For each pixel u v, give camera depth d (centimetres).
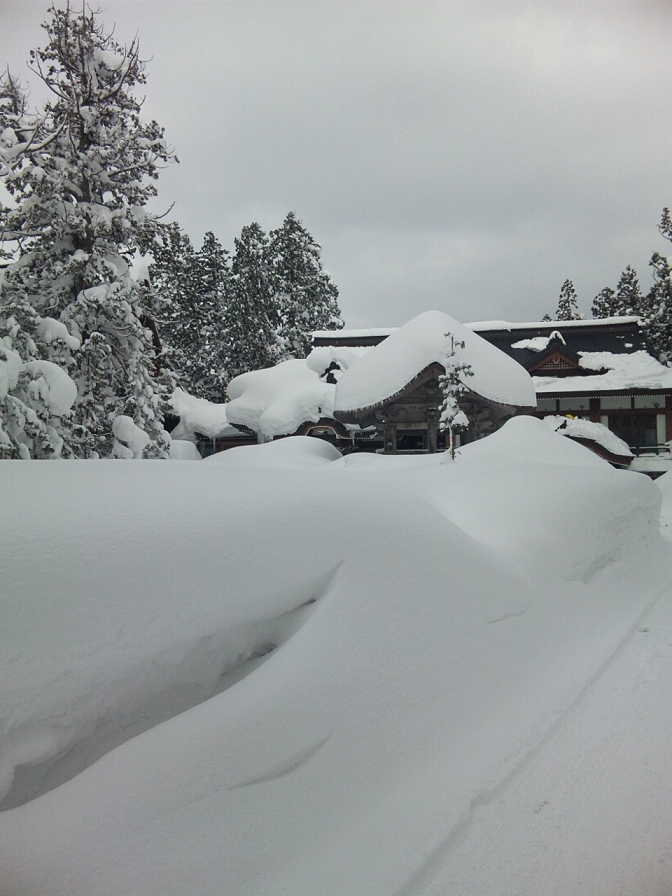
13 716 239
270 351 5231
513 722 378
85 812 236
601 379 3678
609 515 768
